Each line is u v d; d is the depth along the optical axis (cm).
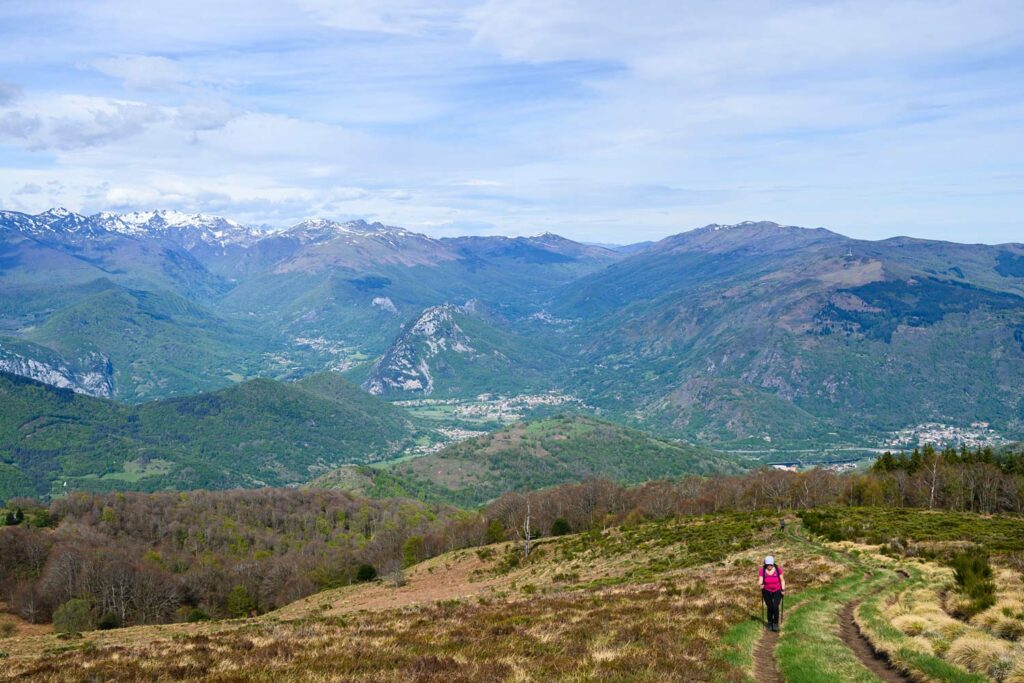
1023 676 2372
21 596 13150
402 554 16625
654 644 2969
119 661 3622
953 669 2566
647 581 6519
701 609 3784
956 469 14175
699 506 15675
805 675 2567
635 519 14538
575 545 12025
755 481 16938
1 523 19588
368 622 4681
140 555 17738
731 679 2502
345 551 18362
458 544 16225
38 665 3678
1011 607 3341
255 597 15638
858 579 5153
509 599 5769
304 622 5450
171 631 7169
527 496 18738
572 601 4656
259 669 3109
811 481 16038
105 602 12962
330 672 2911
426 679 2603
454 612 4688
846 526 8912
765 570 3425
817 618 3712
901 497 14438
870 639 3200
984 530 8181
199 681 2978
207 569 16175
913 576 5225
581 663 2688
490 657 2927
